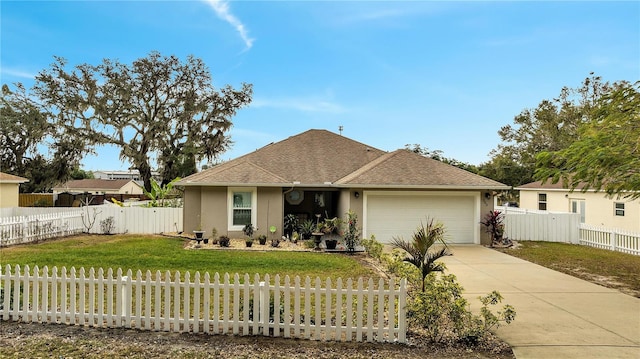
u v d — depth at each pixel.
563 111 33.31
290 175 18.84
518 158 37.53
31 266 10.83
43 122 30.72
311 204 20.19
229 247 14.84
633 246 14.58
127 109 31.94
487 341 5.75
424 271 6.63
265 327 5.86
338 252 14.25
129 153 31.72
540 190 26.08
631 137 8.84
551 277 10.55
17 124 31.12
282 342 5.62
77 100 30.73
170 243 15.32
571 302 8.06
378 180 16.08
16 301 6.36
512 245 16.30
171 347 5.38
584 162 9.25
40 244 14.93
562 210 24.17
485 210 16.72
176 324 5.97
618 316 7.10
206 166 35.81
